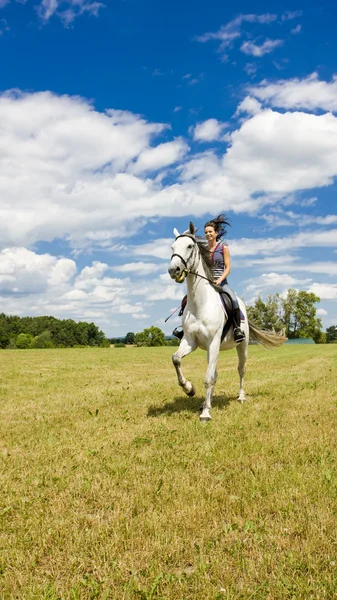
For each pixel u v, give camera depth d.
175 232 7.39
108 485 4.35
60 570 2.99
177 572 2.95
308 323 82.06
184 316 7.43
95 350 38.56
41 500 4.09
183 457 5.17
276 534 3.32
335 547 3.12
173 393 10.49
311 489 4.07
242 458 5.07
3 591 2.73
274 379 13.05
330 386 10.82
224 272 7.79
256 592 2.67
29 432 6.80
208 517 3.64
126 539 3.31
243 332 8.26
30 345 94.94
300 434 6.09
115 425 7.08
